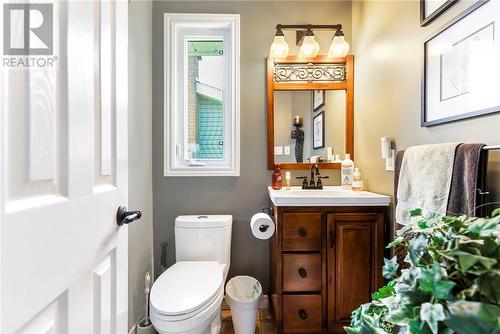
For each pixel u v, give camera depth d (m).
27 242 0.46
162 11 1.92
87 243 0.64
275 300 1.62
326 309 1.47
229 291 1.66
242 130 1.95
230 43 1.97
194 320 1.15
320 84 1.95
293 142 1.96
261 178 1.96
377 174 1.61
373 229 1.46
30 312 0.46
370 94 1.69
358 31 1.87
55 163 0.53
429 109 1.11
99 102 0.72
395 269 0.67
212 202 1.95
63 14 0.56
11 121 0.44
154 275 1.92
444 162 0.90
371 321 0.60
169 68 1.92
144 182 1.76
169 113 1.92
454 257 0.46
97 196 0.69
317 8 1.97
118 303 0.83
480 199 0.79
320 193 1.63
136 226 1.61
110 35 0.79
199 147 2.02
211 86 2.02
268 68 1.93
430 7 1.10
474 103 0.87
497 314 0.41
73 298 0.58
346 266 1.46
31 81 0.48
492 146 0.76
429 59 1.11
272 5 1.96
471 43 0.88
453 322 0.42
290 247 1.47
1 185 0.41
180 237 1.72
